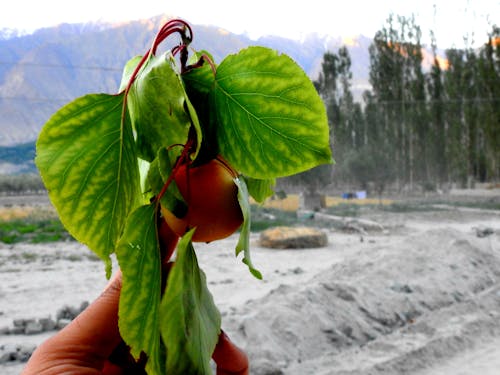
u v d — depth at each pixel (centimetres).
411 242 1159
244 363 109
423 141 5841
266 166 77
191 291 70
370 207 3875
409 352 688
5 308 964
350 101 6175
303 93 75
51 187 75
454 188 6150
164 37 76
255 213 3059
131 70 83
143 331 69
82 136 75
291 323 716
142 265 70
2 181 8412
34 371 98
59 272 1357
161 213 77
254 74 76
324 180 3931
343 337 721
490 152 5594
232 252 1667
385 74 6028
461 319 830
